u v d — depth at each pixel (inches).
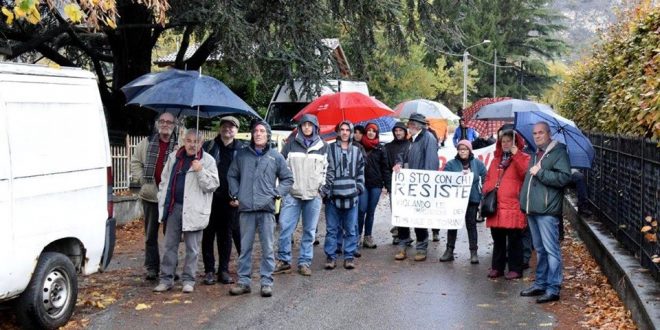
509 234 394.6
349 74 904.3
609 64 533.3
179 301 338.6
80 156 302.0
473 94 2790.4
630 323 291.4
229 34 614.5
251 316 314.0
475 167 443.2
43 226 277.3
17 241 263.6
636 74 412.5
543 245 346.9
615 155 423.2
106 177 319.9
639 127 370.3
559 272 341.1
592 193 532.7
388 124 821.9
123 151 618.8
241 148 354.3
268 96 1063.0
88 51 813.9
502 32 2896.2
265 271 350.6
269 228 349.7
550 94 2763.3
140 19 713.6
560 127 369.1
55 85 292.0
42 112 282.5
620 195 402.0
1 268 255.6
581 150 373.1
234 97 343.6
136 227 581.3
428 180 444.8
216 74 1007.6
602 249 396.2
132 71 797.2
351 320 308.5
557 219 343.0
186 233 351.6
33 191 272.2
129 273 404.5
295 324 301.9
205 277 375.6
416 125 459.8
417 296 352.8
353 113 504.4
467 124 725.3
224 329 294.2
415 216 445.1
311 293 358.3
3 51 498.3
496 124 797.2
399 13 766.5
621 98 414.9
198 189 348.2
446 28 819.4
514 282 385.7
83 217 302.0
